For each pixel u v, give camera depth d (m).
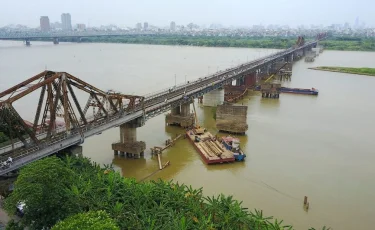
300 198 54.12
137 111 69.44
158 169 63.75
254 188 57.09
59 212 33.91
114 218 38.22
